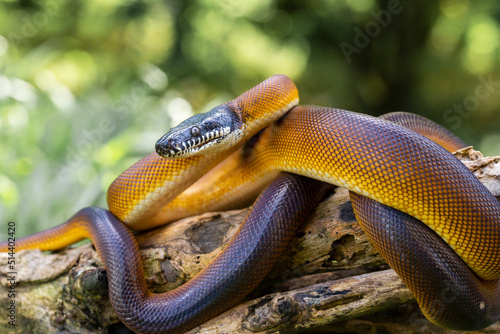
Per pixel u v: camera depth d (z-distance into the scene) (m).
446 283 0.54
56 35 2.02
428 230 0.55
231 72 2.11
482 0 1.84
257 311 0.56
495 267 0.54
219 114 0.60
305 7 2.03
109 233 0.60
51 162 0.94
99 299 0.60
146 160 0.60
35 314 0.62
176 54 2.12
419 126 0.63
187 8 2.07
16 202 0.84
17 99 1.12
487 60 1.96
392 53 1.89
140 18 2.09
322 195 0.59
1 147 0.97
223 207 0.64
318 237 0.58
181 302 0.57
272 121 0.61
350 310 0.57
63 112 1.06
